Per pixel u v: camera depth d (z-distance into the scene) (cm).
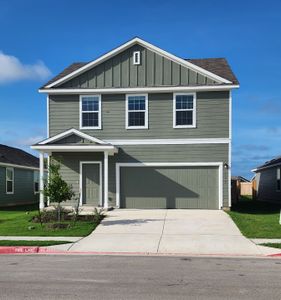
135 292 796
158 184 2345
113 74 2383
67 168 2375
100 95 2389
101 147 2219
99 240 1459
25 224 1781
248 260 1164
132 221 1842
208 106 2328
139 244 1396
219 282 880
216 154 2314
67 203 2362
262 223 1762
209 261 1144
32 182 3681
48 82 2456
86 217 1888
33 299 748
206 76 2333
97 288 827
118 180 2356
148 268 1035
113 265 1077
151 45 2352
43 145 2239
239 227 1688
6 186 3142
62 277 927
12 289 820
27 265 1079
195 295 775
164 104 2356
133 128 2364
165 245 1380
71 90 2383
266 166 3416
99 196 2361
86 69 2391
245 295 776
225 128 2312
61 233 1577
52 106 2416
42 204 2225
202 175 2325
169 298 754
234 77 2362
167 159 2339
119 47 2361
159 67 2361
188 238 1485
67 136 2283
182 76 2345
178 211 2186
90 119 2394
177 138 2338
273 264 1099
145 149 2353
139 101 2372
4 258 1199
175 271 997
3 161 3050
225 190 2300
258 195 3941
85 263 1107
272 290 813
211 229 1655
